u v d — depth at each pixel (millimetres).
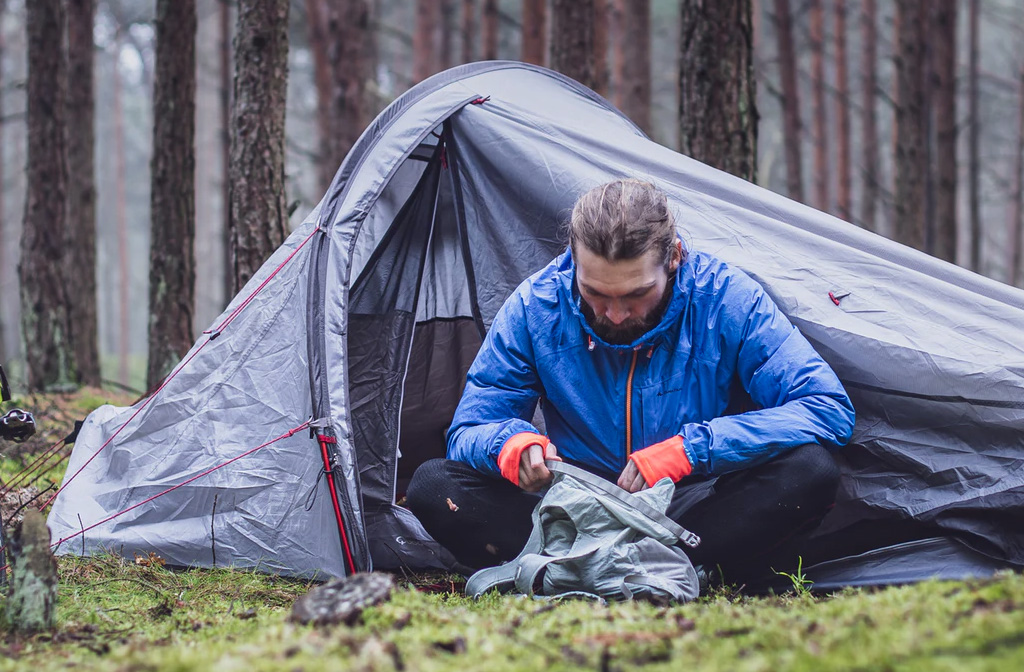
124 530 3125
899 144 10102
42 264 6934
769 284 3023
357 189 3273
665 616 2180
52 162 6980
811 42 14039
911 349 2826
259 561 3008
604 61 8680
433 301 4008
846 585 2709
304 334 3133
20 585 2281
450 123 3598
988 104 23406
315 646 1852
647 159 3453
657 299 2527
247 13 5000
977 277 3156
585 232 2438
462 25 14633
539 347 2762
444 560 3188
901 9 10148
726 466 2525
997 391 2734
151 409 3244
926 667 1520
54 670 1900
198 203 22859
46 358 6898
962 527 2729
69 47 8023
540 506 2531
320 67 11867
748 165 5219
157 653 1939
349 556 2910
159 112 6379
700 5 5172
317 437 2982
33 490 3908
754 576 2775
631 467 2543
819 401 2586
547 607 2305
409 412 4082
